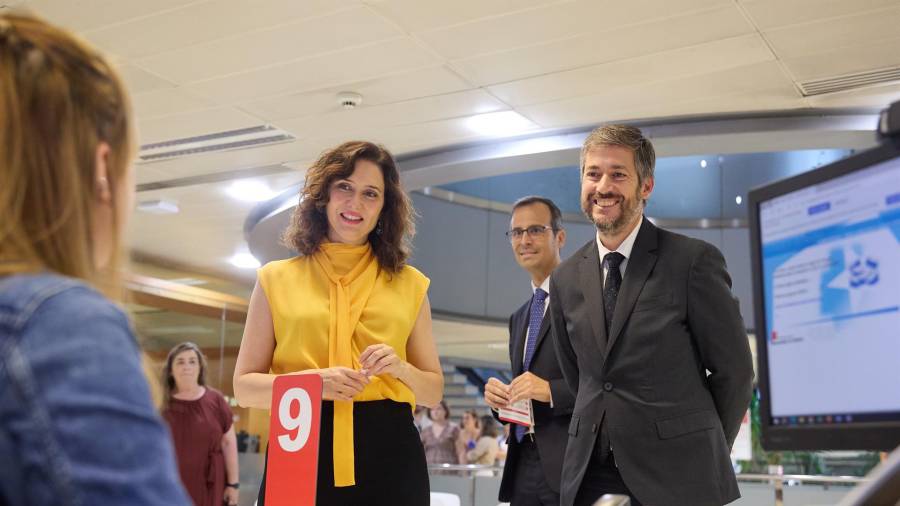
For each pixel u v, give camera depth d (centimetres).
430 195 1122
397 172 239
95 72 76
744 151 670
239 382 217
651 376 216
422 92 583
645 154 237
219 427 573
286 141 686
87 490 57
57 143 72
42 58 72
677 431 211
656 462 210
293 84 570
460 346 1447
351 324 221
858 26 474
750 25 476
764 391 113
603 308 229
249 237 937
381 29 490
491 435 941
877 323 98
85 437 58
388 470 209
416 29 489
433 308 1104
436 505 422
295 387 191
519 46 509
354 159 230
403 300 232
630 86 568
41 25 76
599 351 225
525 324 318
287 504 186
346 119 636
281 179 784
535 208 362
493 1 455
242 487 820
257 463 834
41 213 71
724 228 1198
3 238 69
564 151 669
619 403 217
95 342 63
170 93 584
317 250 232
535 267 360
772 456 753
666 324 217
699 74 545
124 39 504
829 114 612
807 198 110
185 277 1148
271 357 227
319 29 491
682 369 217
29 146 71
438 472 489
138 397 63
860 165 102
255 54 525
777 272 113
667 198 1222
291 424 190
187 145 694
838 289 104
